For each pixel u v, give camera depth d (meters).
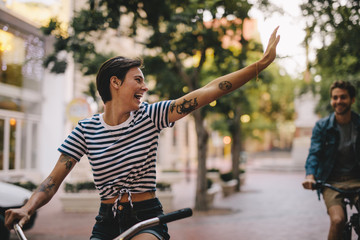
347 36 6.23
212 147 45.88
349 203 3.96
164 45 9.28
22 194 7.01
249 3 5.79
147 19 6.52
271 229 8.53
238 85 2.28
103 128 2.35
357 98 9.65
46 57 9.11
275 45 2.29
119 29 8.98
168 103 2.35
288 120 43.56
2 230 6.24
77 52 8.73
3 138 15.02
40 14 15.93
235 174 17.75
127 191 2.28
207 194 11.91
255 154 56.44
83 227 9.14
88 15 7.94
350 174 3.99
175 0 6.59
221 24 8.80
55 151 16.95
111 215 2.32
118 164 2.27
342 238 3.66
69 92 17.12
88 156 2.41
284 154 56.06
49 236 8.09
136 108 2.34
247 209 11.81
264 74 11.70
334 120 4.04
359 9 5.74
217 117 21.89
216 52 9.59
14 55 15.16
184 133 36.03
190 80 10.54
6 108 15.24
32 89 16.47
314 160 4.04
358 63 7.98
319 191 4.08
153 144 2.33
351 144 3.96
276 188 18.70
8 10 14.40
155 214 2.32
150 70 10.41
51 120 17.06
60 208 12.21
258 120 40.12
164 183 12.15
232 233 8.13
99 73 2.38
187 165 23.47
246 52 9.81
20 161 15.93
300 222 9.39
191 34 9.12
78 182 12.18
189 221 9.67
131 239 2.23
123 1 6.29
